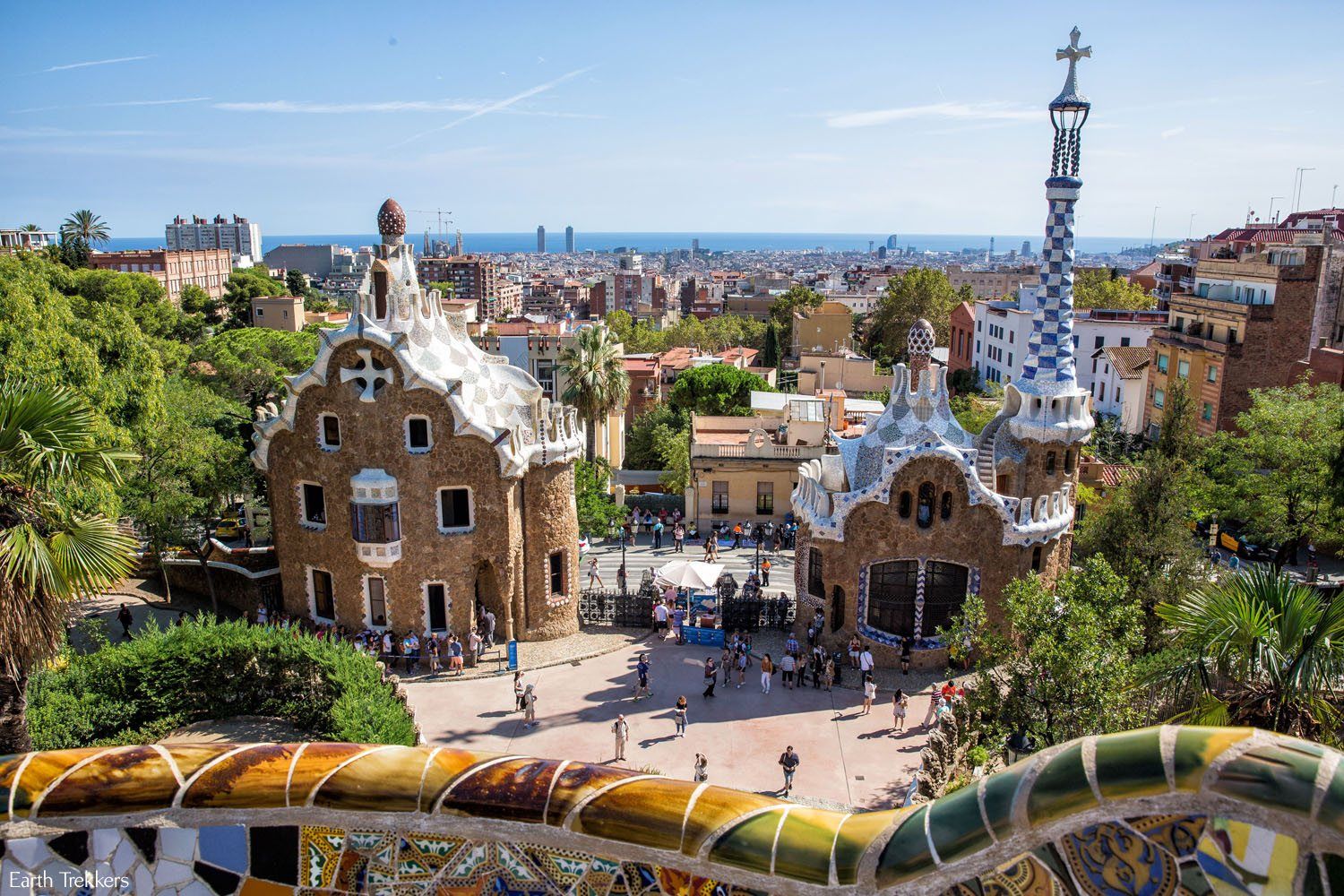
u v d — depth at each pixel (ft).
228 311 501.97
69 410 63.46
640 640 148.36
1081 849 15.53
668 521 221.25
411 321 137.18
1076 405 137.80
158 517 146.30
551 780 19.74
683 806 18.80
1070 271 136.77
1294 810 13.73
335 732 99.40
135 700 109.29
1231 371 236.22
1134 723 84.02
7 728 64.85
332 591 143.23
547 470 143.33
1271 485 178.19
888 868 17.03
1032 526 132.67
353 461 134.10
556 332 332.60
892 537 134.21
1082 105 130.72
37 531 63.26
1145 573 119.85
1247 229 433.89
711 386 290.97
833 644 140.05
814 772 108.27
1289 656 62.49
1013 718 90.17
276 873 20.89
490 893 20.04
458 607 139.95
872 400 268.41
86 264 507.30
